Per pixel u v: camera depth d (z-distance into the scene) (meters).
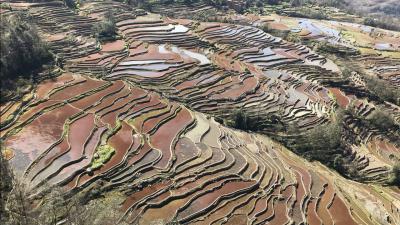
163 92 67.94
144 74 72.88
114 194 42.59
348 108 73.88
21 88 60.72
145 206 41.69
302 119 67.75
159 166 48.03
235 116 64.31
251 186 47.19
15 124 52.38
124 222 35.34
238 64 84.00
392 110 80.06
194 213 41.81
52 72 67.00
